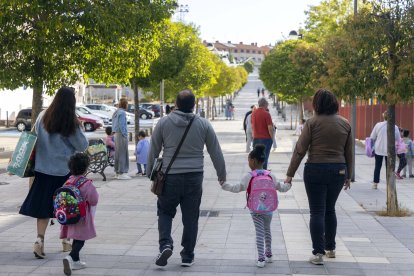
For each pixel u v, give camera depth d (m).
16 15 15.59
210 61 58.78
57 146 9.09
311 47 40.12
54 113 9.06
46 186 9.09
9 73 15.88
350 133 9.11
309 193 9.01
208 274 8.41
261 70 69.94
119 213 13.62
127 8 17.38
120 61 18.11
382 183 20.19
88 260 9.16
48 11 15.93
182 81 53.25
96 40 16.64
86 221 8.48
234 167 25.17
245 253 9.70
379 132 18.00
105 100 86.25
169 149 8.63
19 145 8.97
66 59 16.70
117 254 9.58
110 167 24.48
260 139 18.78
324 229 9.02
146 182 19.70
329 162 8.84
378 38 12.77
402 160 21.62
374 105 37.19
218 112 105.06
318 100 9.04
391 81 12.84
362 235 11.21
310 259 9.06
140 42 19.20
